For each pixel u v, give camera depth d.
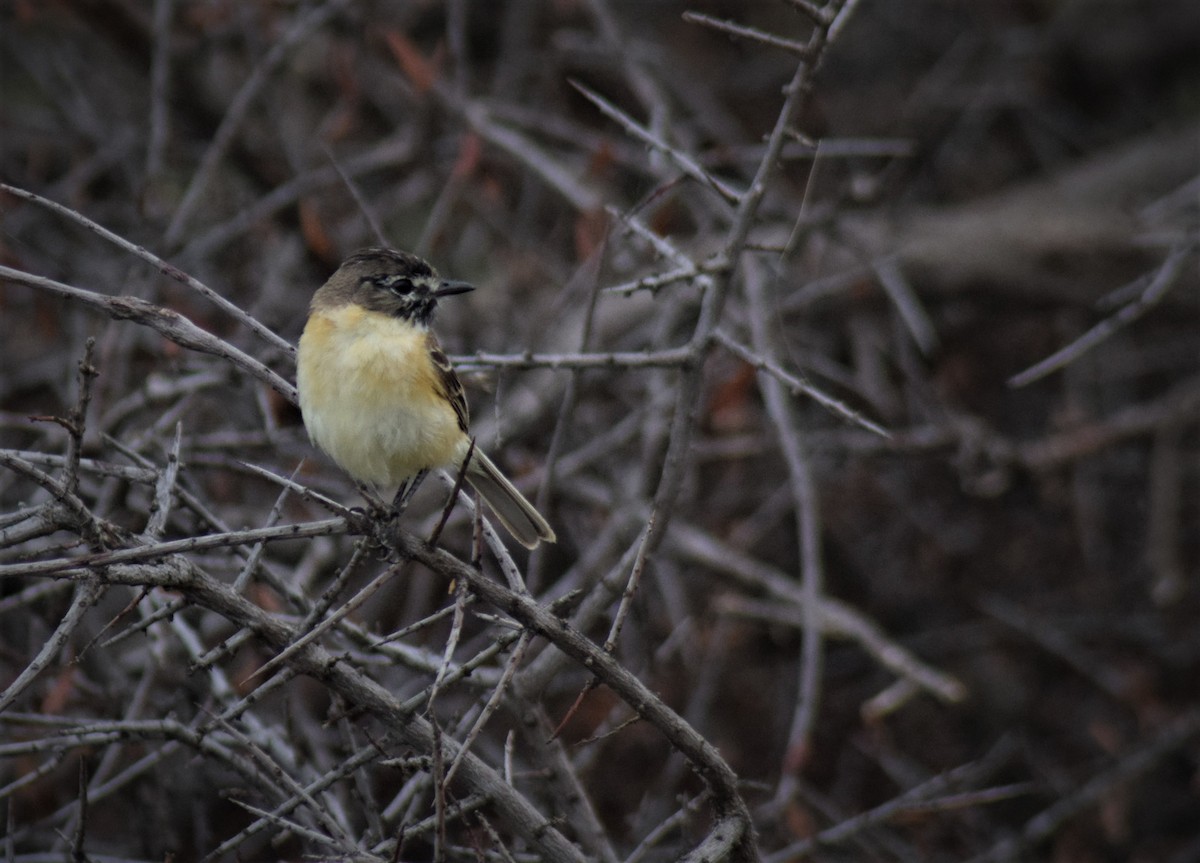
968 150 19.30
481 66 18.19
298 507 11.98
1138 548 16.42
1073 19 19.36
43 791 10.81
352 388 8.73
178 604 6.59
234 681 10.74
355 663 8.12
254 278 14.14
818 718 14.27
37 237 14.64
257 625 6.76
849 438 14.43
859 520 15.70
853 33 19.12
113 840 11.80
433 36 17.94
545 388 13.31
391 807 8.23
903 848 12.52
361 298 8.95
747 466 15.04
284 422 12.14
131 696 11.02
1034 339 17.30
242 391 11.96
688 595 13.96
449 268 15.56
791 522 15.30
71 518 6.31
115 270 13.93
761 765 13.96
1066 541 15.87
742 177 16.34
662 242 8.69
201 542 6.26
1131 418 14.96
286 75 16.81
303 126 17.00
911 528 15.76
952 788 13.13
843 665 14.81
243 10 15.43
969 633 15.18
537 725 8.77
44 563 5.90
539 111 16.77
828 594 15.40
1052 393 17.14
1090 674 14.73
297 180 13.91
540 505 9.74
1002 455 14.29
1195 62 19.88
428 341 9.02
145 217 12.93
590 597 8.83
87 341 6.14
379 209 15.20
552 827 7.46
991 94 18.08
